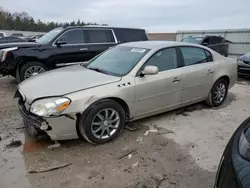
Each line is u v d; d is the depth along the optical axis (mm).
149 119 4293
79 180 2623
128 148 3285
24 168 2799
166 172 2793
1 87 6578
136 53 3990
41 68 6469
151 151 3232
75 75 3625
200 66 4531
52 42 6602
